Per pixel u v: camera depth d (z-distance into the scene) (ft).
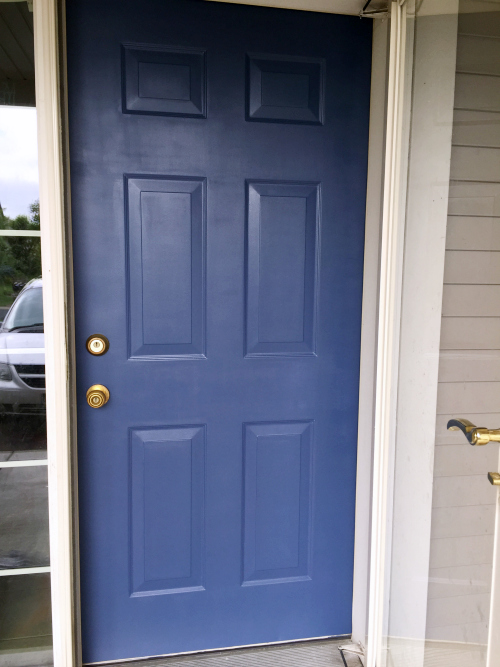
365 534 5.51
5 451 4.78
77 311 5.03
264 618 5.71
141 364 5.20
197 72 4.97
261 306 5.37
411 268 4.80
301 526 5.69
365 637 5.51
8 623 4.93
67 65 4.72
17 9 4.41
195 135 5.04
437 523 4.37
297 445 5.58
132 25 4.79
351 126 5.31
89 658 5.42
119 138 4.91
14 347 4.71
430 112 4.46
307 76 5.16
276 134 5.18
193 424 5.36
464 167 4.04
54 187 4.56
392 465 5.12
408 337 4.82
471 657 3.90
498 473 3.39
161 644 5.54
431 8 4.40
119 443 5.24
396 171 4.82
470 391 3.94
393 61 4.69
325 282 5.45
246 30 4.99
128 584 5.41
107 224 4.98
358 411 5.67
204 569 5.55
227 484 5.49
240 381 5.40
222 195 5.16
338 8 5.01
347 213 5.41
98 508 5.27
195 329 5.29
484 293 3.79
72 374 4.90
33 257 4.67
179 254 5.16
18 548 4.89
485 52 3.78
